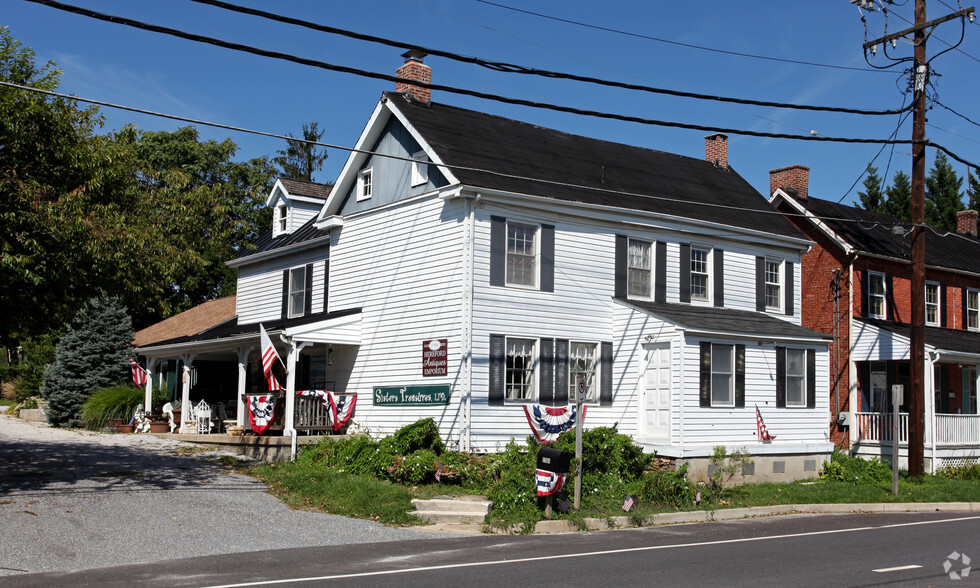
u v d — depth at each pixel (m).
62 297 16.70
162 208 22.12
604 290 22.88
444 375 20.69
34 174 16.41
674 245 24.42
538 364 21.45
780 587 9.51
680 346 20.98
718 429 21.36
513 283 21.31
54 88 16.34
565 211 22.12
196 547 12.23
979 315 34.28
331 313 24.59
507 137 24.36
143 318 48.28
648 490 17.08
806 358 23.52
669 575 10.24
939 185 60.62
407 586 9.57
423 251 21.89
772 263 26.95
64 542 12.03
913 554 11.97
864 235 30.86
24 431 27.61
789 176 31.83
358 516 15.39
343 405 22.81
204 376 31.02
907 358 26.75
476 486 17.34
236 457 21.25
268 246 29.56
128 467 18.97
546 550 12.42
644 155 28.03
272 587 9.52
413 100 23.72
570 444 17.28
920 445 22.55
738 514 17.09
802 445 22.84
